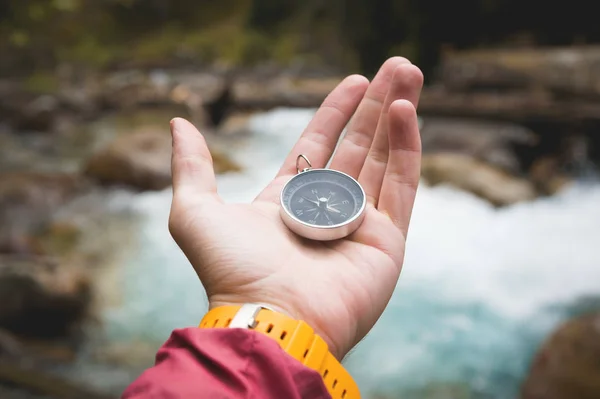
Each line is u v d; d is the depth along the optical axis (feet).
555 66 9.27
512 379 3.75
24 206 6.39
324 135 1.41
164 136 8.18
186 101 11.43
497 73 9.55
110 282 4.89
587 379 2.88
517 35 12.69
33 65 15.79
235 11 20.83
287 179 1.36
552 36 12.52
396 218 1.21
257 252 1.10
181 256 5.42
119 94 12.22
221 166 7.95
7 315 3.89
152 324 4.33
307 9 18.74
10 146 9.87
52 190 6.82
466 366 3.89
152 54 18.33
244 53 18.25
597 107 8.02
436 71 12.85
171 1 20.44
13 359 3.64
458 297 4.78
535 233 6.01
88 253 5.46
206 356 0.81
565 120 7.99
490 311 4.57
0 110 11.15
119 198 7.00
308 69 16.49
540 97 8.96
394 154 1.22
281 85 12.68
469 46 12.93
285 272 1.08
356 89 1.41
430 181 7.07
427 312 4.55
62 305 4.03
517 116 8.19
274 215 1.21
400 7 13.28
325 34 17.75
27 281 3.94
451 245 5.77
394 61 1.39
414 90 1.27
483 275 5.15
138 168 7.26
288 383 0.80
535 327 4.33
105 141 10.14
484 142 7.86
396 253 1.17
